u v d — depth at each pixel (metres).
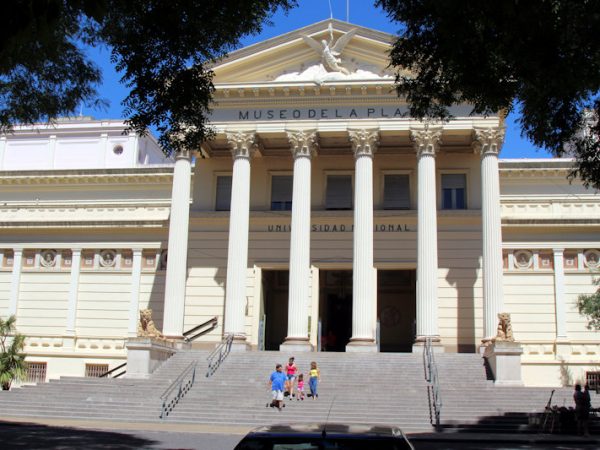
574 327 37.66
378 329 36.94
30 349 41.47
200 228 39.38
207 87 17.00
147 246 41.81
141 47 15.70
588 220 38.09
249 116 37.03
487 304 33.88
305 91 36.69
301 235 35.16
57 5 9.54
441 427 23.34
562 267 38.34
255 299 38.16
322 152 39.59
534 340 37.66
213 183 40.44
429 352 30.38
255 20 16.42
